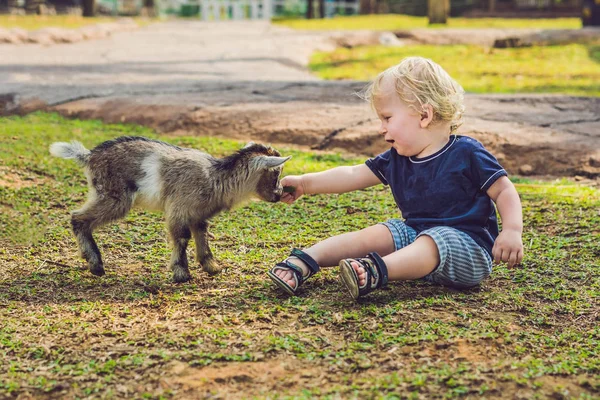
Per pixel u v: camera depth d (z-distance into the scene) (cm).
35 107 1010
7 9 2992
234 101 1035
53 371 337
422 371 332
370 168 476
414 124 434
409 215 452
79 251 471
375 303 410
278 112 961
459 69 1650
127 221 579
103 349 357
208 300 420
